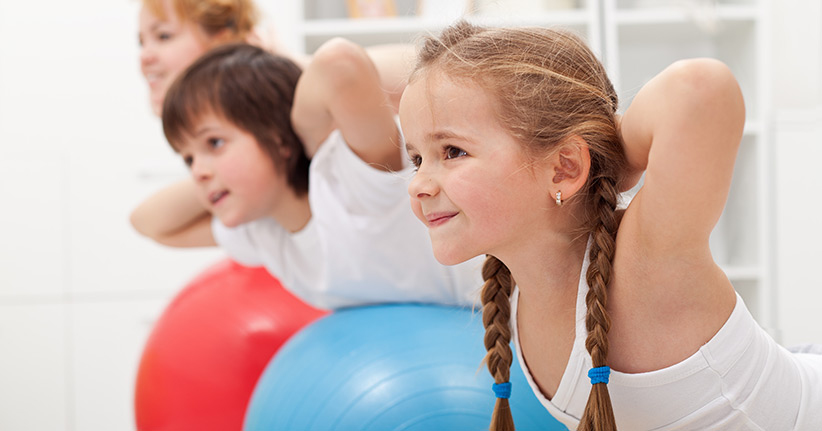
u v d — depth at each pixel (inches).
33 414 86.7
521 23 32.4
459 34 26.5
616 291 25.8
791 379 27.4
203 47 60.2
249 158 42.1
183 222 53.4
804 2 80.4
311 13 89.2
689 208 23.3
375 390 34.9
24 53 87.4
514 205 25.2
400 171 41.9
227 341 47.8
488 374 35.1
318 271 46.4
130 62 88.0
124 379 87.2
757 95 76.1
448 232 25.8
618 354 26.3
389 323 39.0
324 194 43.6
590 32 78.4
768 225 73.4
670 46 85.7
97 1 88.0
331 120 41.6
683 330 25.5
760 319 73.3
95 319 87.2
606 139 25.7
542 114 25.0
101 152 87.7
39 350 86.8
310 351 38.6
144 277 87.6
